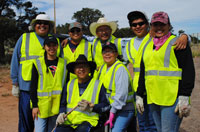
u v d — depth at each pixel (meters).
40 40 4.23
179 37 2.86
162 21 2.91
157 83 3.01
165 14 2.95
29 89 4.04
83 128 3.29
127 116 3.48
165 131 3.02
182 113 2.79
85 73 3.45
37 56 4.11
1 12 30.33
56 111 3.71
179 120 2.96
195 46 31.08
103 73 3.72
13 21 27.91
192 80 2.76
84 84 3.52
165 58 2.93
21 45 4.14
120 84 3.34
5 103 8.04
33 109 3.68
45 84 3.65
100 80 3.58
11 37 28.86
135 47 4.09
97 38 4.79
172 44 2.91
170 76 2.91
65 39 4.63
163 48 2.96
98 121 3.42
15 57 4.12
